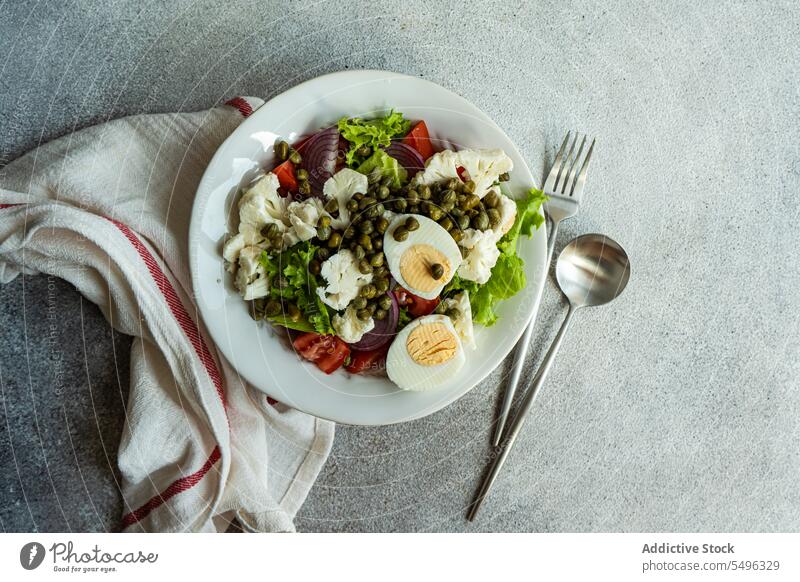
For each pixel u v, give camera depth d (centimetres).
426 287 185
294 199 189
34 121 220
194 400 200
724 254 237
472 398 226
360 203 179
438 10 232
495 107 233
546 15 236
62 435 214
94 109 221
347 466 224
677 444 235
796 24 240
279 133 189
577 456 232
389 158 186
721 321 237
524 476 230
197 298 181
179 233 206
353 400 190
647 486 234
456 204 182
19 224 195
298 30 228
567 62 236
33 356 214
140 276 197
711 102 239
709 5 242
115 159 208
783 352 238
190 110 223
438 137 198
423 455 226
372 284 182
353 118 191
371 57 230
